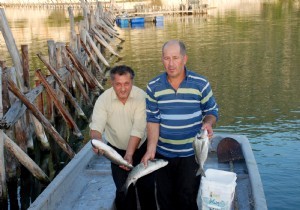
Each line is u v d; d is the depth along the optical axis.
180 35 31.67
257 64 19.98
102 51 26.05
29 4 65.94
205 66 19.95
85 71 14.80
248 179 5.72
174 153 4.29
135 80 17.75
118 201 4.82
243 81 16.86
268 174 8.40
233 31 31.92
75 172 5.71
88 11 24.27
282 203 7.31
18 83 9.48
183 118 4.11
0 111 6.89
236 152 6.35
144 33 34.38
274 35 28.69
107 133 4.73
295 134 10.75
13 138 8.51
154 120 4.25
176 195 4.49
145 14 46.72
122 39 30.19
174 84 4.06
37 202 4.57
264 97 14.48
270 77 17.38
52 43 11.88
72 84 14.01
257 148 9.85
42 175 7.41
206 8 49.16
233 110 13.09
